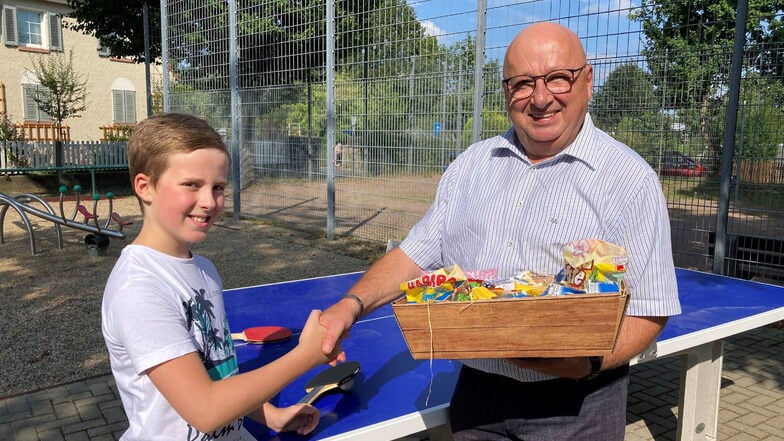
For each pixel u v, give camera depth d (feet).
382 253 24.88
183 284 4.65
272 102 30.48
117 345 4.31
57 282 20.47
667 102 17.93
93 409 11.60
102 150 46.91
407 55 22.88
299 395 6.69
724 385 13.14
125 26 52.75
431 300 4.51
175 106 37.19
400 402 6.46
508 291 4.61
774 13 17.48
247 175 33.14
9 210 37.32
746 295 11.00
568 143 5.29
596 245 4.42
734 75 16.60
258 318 9.73
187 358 4.16
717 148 17.58
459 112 21.15
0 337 15.26
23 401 11.91
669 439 10.94
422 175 23.11
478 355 4.40
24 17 70.08
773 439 10.80
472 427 5.85
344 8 25.29
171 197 4.48
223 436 4.72
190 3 34.81
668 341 8.22
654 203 4.93
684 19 17.08
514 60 5.23
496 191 5.68
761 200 17.29
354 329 9.23
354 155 26.35
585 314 4.14
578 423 5.33
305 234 29.01
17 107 69.77
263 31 29.53
